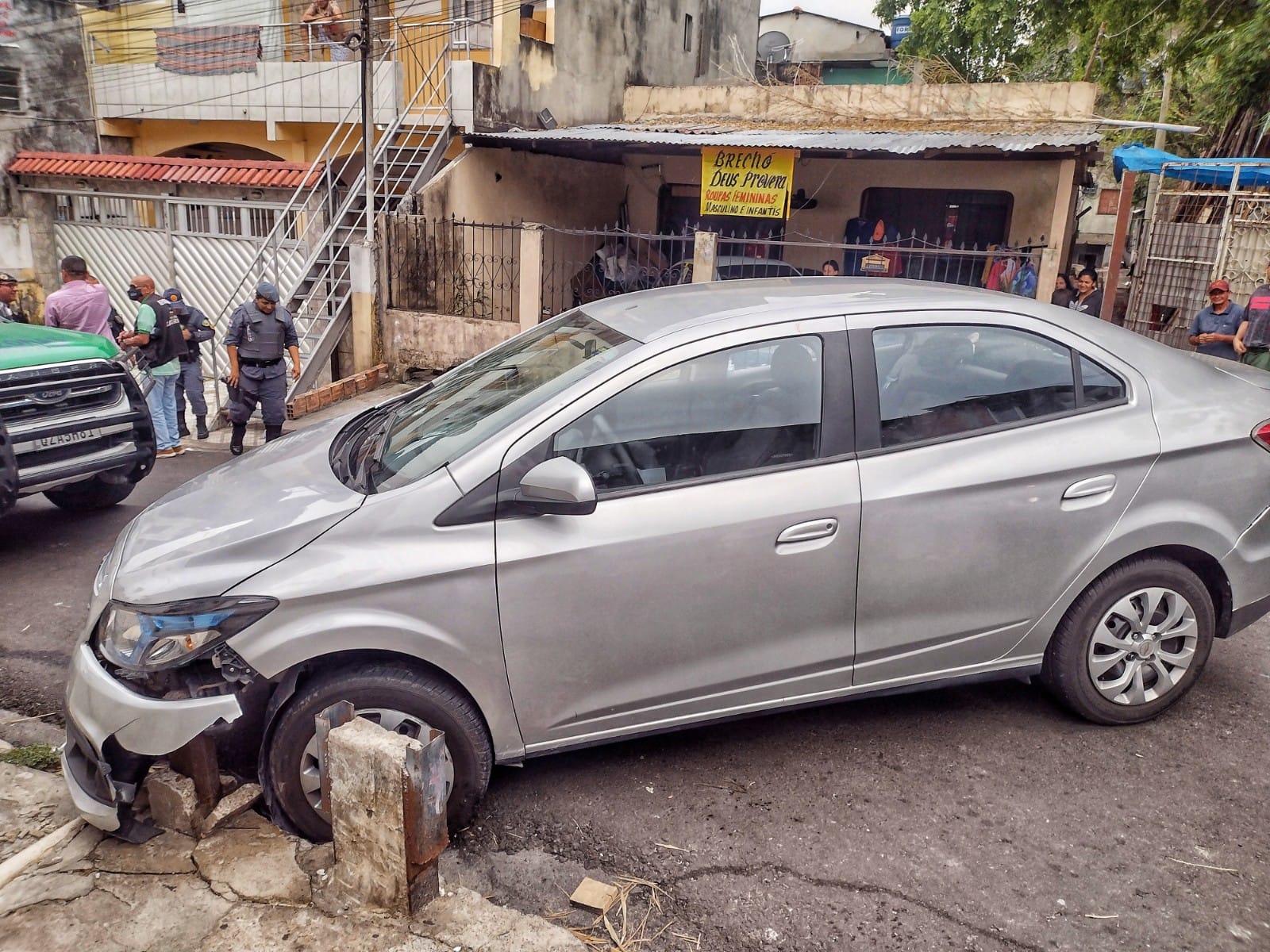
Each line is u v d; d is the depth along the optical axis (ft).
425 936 8.70
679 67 56.29
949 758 11.85
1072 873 9.82
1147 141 53.72
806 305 11.41
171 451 27.91
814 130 41.57
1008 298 12.24
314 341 37.35
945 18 64.08
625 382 10.49
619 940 8.89
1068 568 11.57
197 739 9.87
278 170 41.91
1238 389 12.55
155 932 8.76
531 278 34.83
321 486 10.85
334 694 9.70
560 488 9.49
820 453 10.84
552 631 10.12
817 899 9.47
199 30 47.44
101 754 9.53
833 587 10.85
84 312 27.99
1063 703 12.54
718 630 10.65
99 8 51.19
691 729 12.58
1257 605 12.50
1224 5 43.75
